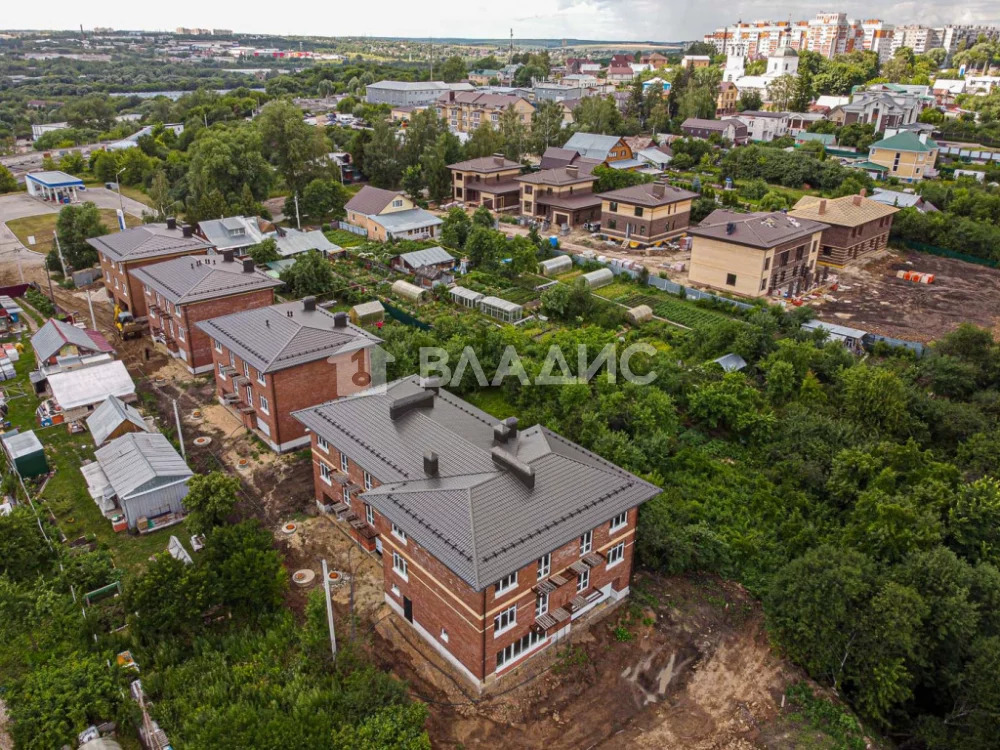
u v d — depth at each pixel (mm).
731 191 122938
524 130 145500
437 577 32062
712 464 49188
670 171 145875
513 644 32906
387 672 32844
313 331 50656
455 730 30531
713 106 183500
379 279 85688
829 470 47281
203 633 33906
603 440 47531
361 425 40531
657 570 40344
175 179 128750
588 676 33594
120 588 37031
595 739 30688
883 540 37969
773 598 35875
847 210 93875
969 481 45094
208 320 54812
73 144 172250
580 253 95875
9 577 36969
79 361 58156
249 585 34250
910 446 46938
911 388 55625
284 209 115250
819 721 32000
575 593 34938
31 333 68562
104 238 72062
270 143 123938
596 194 115312
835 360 60438
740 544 41031
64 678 30141
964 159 150000
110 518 43125
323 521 43562
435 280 82938
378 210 102750
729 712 32344
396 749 27359
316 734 27156
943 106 193375
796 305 79625
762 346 63219
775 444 50312
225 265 63719
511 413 55438
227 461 49125
